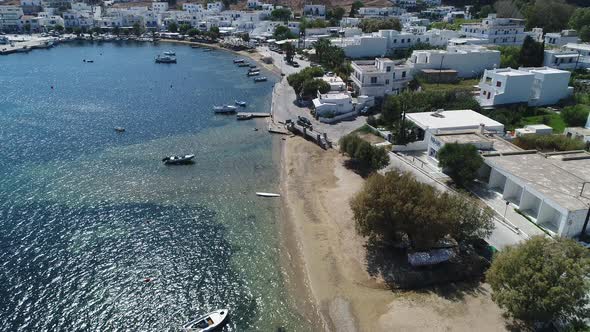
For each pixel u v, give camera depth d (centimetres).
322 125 11406
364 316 5100
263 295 5547
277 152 10038
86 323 5100
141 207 7588
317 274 5859
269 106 13625
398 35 19238
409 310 5094
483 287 5381
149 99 14388
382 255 6056
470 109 10819
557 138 8488
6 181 8469
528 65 15112
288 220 7194
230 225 7062
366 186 6125
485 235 5828
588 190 6259
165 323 5125
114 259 6200
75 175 8781
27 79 17200
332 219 7100
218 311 5178
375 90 12975
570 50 16250
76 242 6569
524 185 6488
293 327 5038
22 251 6328
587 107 10981
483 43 18275
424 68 14738
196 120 12244
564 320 4394
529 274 4359
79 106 13588
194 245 6538
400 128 9369
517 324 4753
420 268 5712
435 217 5419
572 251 4575
